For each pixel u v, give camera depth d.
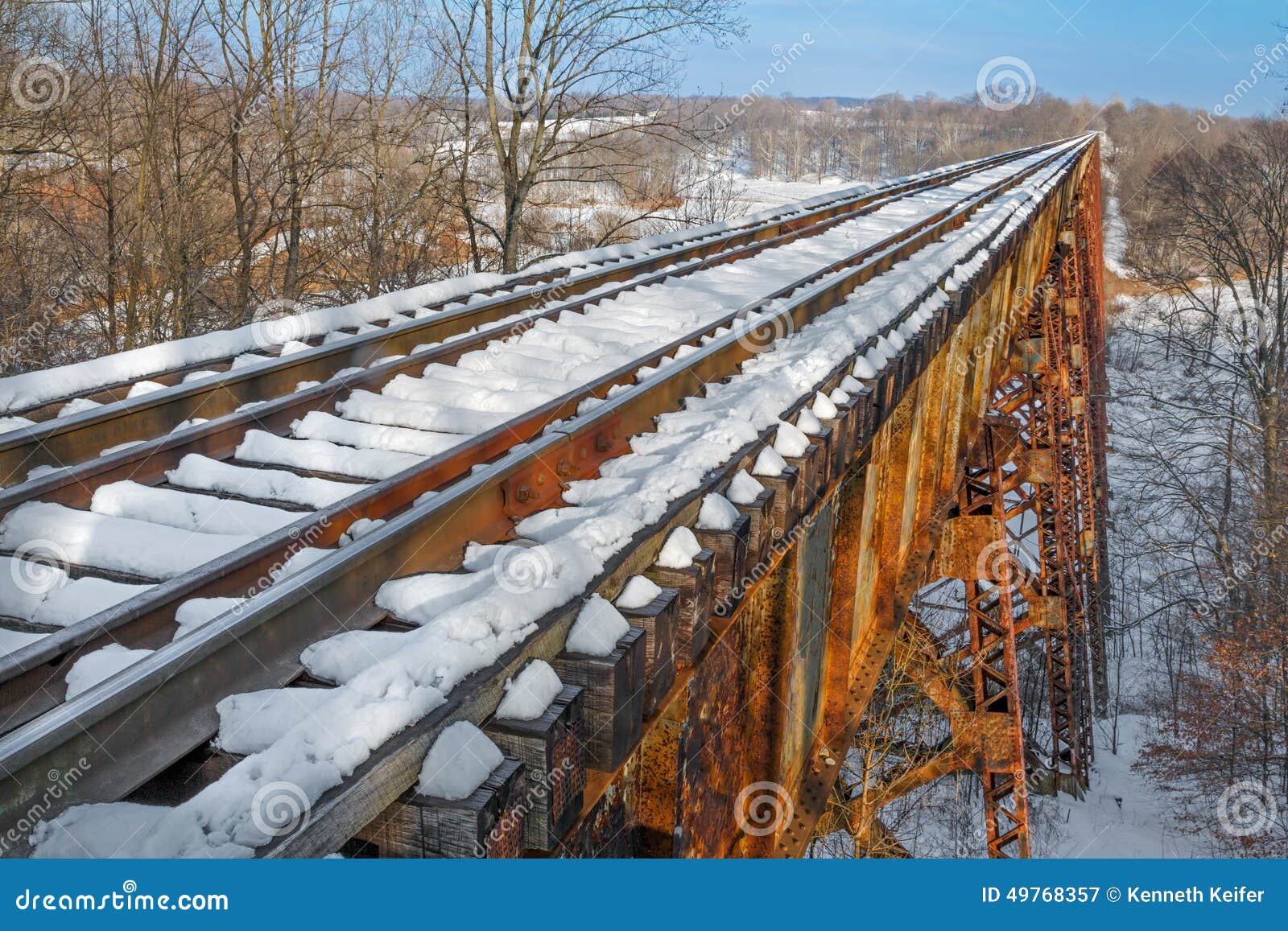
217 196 18.36
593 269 10.05
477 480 3.45
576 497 3.90
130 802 2.15
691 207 28.00
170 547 3.48
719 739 4.22
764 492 4.00
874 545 7.64
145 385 5.42
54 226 17.22
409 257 21.12
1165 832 20.77
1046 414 18.50
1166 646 28.83
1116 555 30.48
